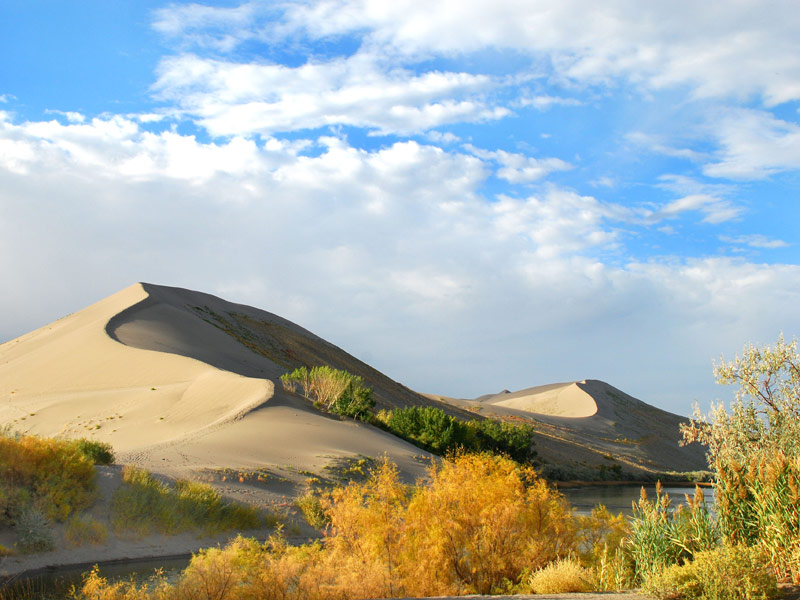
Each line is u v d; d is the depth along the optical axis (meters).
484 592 11.88
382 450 40.25
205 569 11.51
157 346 73.06
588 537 13.50
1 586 14.57
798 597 7.83
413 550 12.49
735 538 9.61
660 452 126.00
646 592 8.59
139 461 28.64
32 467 20.05
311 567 11.98
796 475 9.07
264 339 100.50
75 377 64.81
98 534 18.80
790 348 12.84
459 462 14.16
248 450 34.22
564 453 88.56
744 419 12.78
